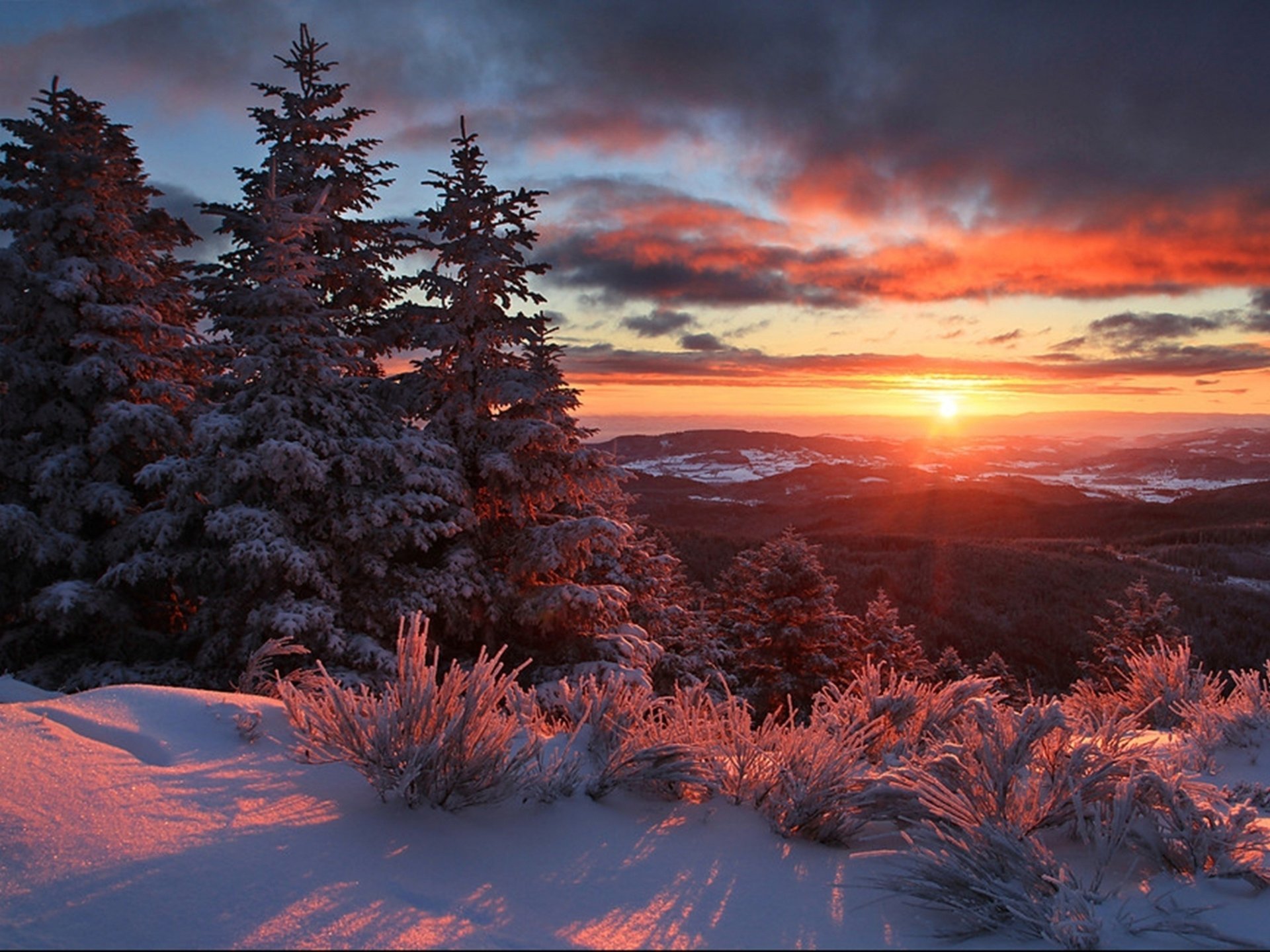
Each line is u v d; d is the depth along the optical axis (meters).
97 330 12.92
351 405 12.41
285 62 15.05
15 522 11.12
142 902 2.14
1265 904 2.51
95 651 11.95
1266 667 6.15
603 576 19.45
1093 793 3.12
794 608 25.00
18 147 13.26
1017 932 2.29
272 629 10.63
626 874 2.64
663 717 4.57
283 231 12.27
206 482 11.59
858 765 3.79
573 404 14.70
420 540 11.73
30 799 2.76
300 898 2.22
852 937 2.25
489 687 3.41
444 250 14.33
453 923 2.14
